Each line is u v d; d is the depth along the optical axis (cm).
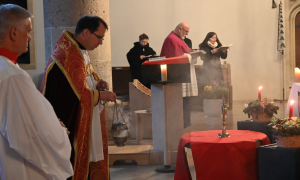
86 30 270
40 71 668
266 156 267
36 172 173
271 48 1160
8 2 614
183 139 318
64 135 173
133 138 577
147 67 393
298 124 259
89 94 263
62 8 446
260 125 357
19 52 179
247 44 1174
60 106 257
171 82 392
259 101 366
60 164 172
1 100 163
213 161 288
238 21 1173
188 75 388
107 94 272
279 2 1141
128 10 1188
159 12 1186
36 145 166
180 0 1184
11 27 172
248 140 292
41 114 167
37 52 658
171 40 612
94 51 489
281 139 260
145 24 1191
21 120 163
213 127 627
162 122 417
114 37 1192
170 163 410
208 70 895
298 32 1145
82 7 450
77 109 259
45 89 260
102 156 290
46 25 454
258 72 1174
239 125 369
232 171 285
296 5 1127
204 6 1180
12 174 166
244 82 1183
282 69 1149
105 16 482
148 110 527
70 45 266
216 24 1180
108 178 302
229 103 936
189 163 427
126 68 1011
